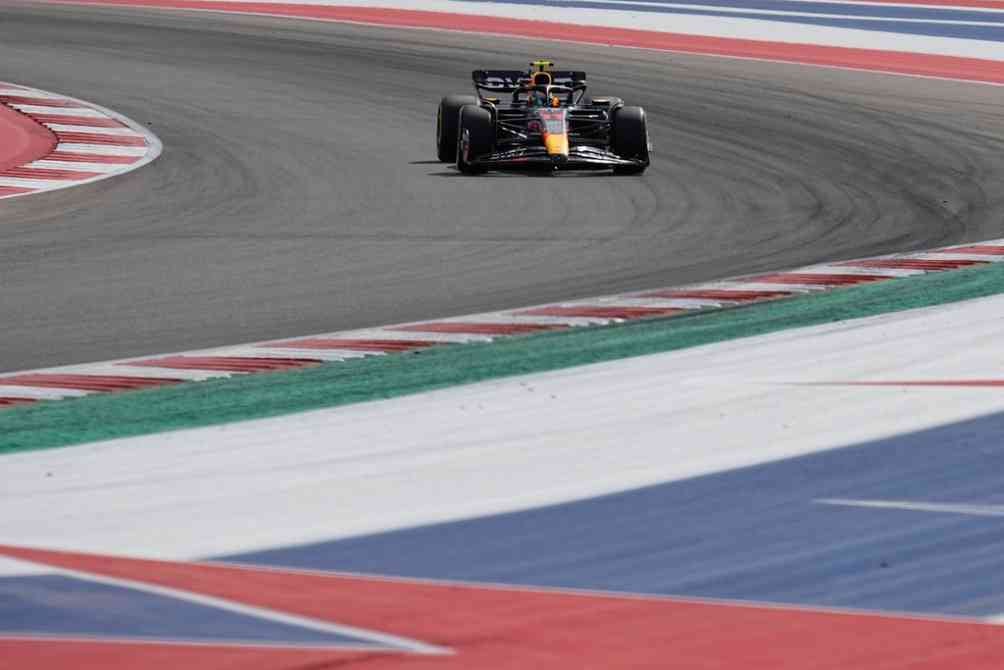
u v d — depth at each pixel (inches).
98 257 1754.4
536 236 1927.9
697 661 624.4
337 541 792.3
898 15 4466.0
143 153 2598.4
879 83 3587.6
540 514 842.2
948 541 794.8
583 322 1432.1
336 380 1192.2
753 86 3511.3
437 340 1352.1
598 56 3954.2
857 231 1995.6
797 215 2116.1
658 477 917.2
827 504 863.1
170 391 1156.5
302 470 932.0
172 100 3225.9
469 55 3941.9
